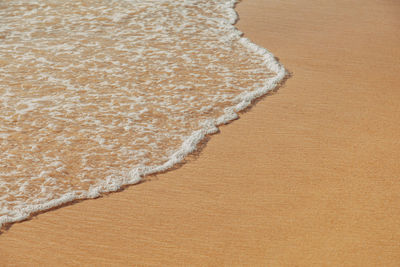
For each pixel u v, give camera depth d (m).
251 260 3.78
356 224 4.11
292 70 6.76
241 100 6.11
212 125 5.62
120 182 4.74
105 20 8.31
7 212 4.32
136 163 5.01
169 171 4.89
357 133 5.36
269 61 6.99
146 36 7.78
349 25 8.17
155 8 8.77
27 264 3.77
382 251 3.82
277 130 5.48
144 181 4.75
